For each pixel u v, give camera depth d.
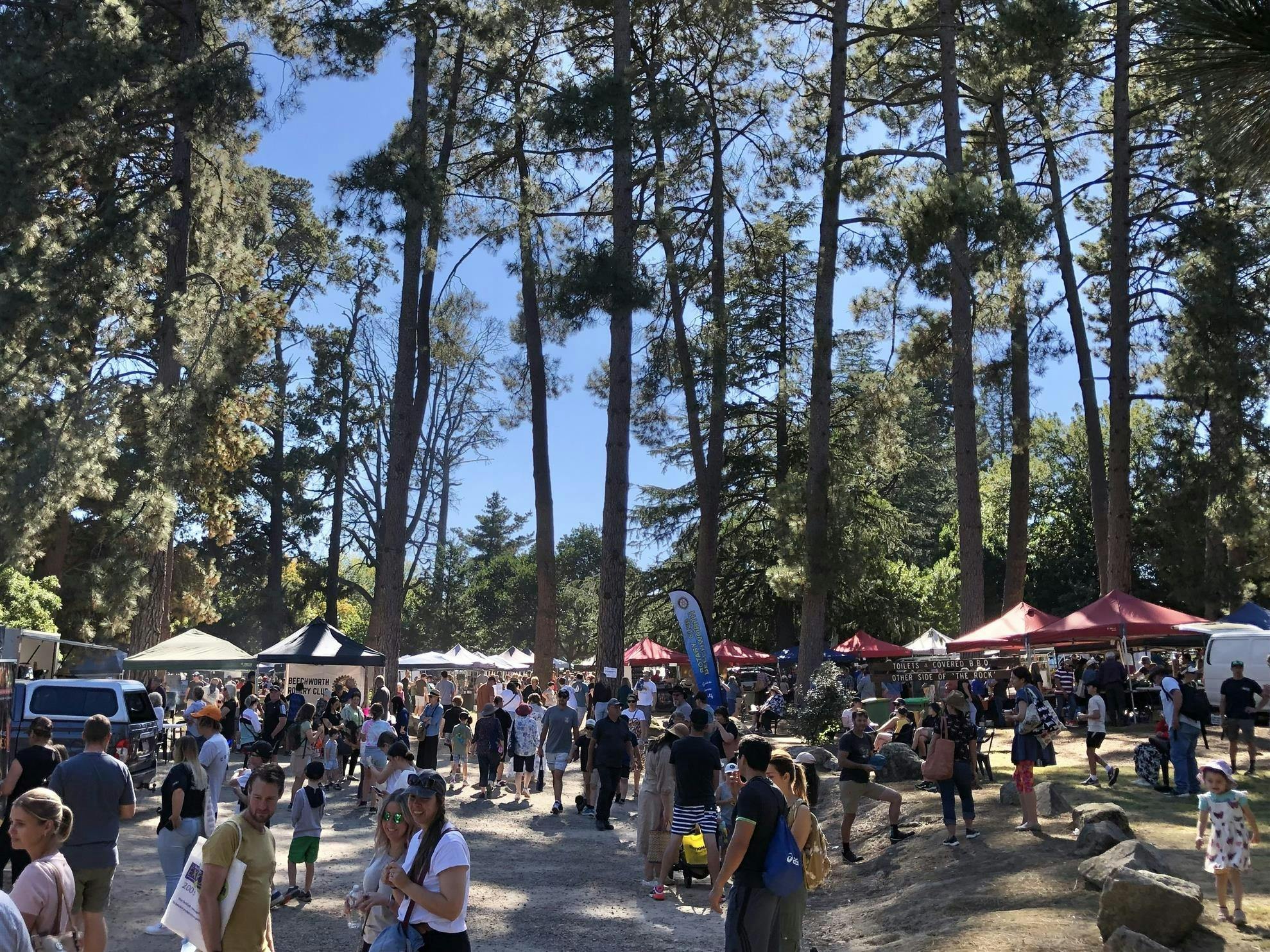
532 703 22.12
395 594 28.86
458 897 5.34
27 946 3.72
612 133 23.47
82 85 24.38
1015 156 35.12
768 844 6.80
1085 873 10.05
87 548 39.41
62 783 7.60
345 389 55.16
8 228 24.77
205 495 34.59
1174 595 36.44
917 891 11.35
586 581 94.44
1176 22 4.07
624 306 23.41
